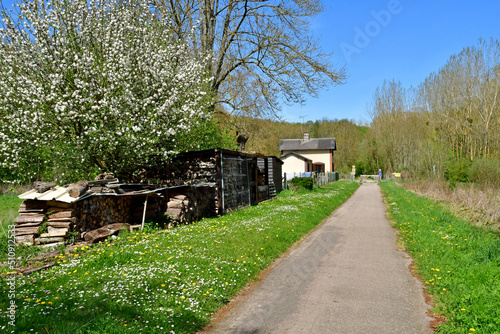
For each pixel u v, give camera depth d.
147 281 5.49
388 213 17.05
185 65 14.37
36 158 11.40
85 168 11.81
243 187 17.12
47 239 8.30
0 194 17.39
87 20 12.05
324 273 6.94
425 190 25.45
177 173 15.20
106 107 11.17
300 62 19.50
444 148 35.78
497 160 22.48
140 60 12.45
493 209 12.43
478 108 38.66
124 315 4.32
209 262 6.89
